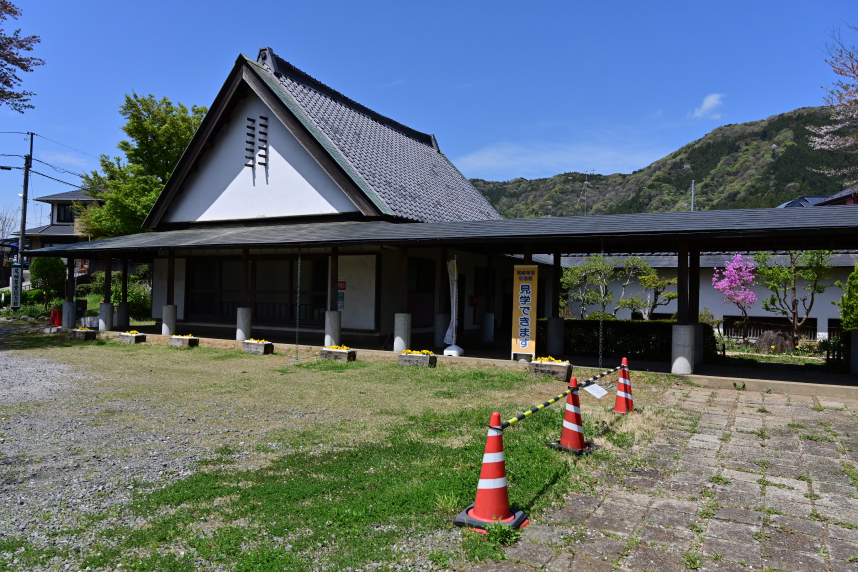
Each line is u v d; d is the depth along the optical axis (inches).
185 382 406.0
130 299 993.5
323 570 139.8
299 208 674.8
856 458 228.8
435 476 201.8
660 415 300.4
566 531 161.5
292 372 450.6
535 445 238.7
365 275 605.0
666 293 844.6
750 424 284.7
